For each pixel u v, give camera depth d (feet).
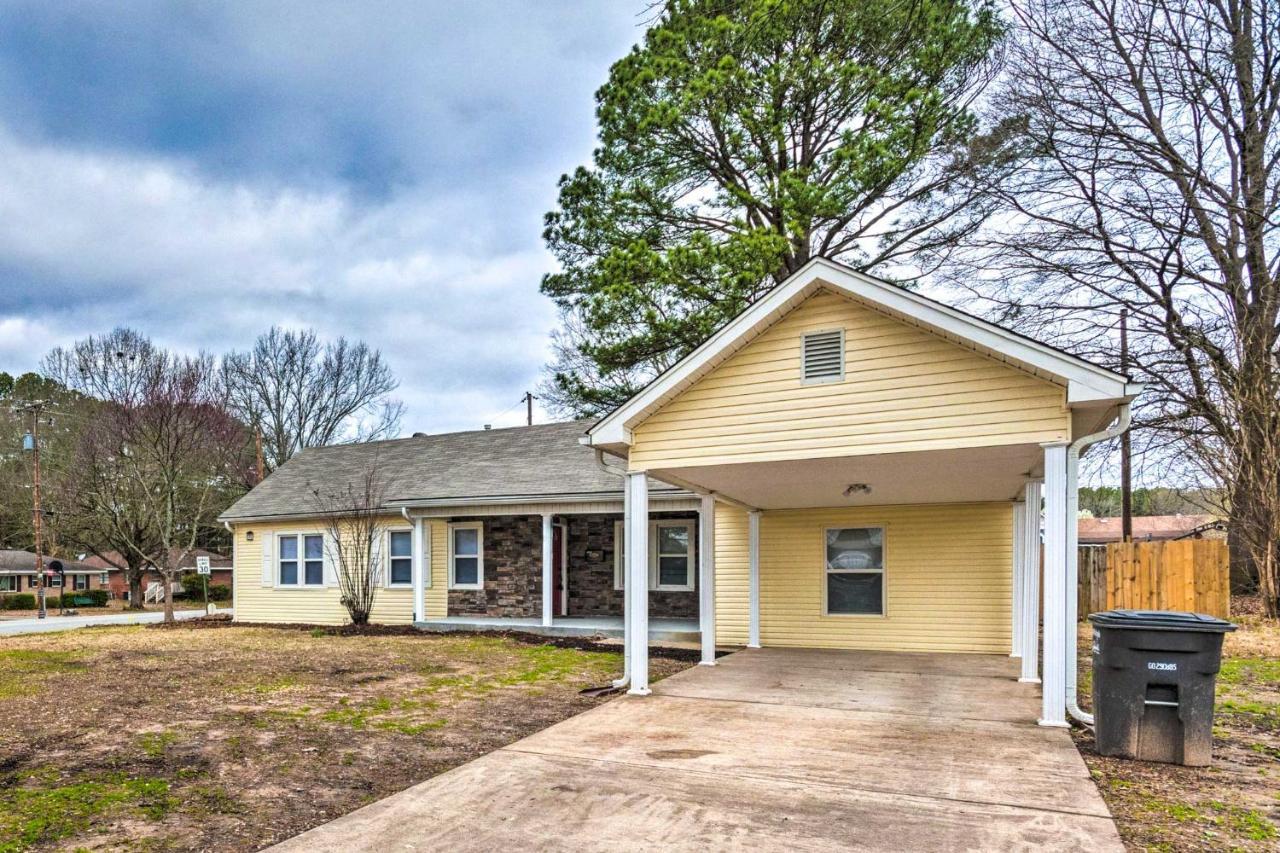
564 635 43.50
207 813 14.98
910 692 26.89
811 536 39.70
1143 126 47.52
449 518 51.44
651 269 47.62
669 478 29.94
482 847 13.38
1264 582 43.27
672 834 13.92
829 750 19.36
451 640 42.60
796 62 46.98
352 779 17.20
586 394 59.98
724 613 41.52
